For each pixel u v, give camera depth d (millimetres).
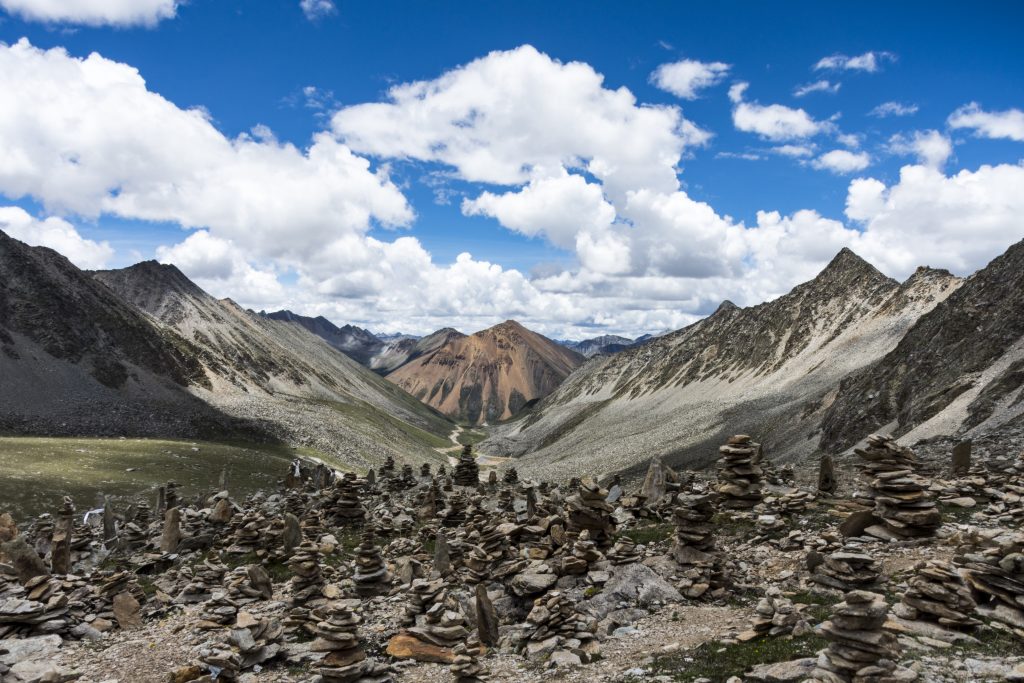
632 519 28938
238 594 25375
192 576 29562
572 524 24766
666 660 14383
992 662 11703
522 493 42312
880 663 11312
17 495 66562
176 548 34375
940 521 21625
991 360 66312
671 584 20125
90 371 164000
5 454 85625
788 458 93125
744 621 16422
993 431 45500
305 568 24609
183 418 156875
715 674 13070
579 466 146750
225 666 17625
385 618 22141
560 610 18156
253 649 18672
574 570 21875
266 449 141250
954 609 13828
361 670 16906
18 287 174250
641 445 147500
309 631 21344
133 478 82375
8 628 21734
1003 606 13961
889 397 84375
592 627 17781
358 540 34656
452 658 18281
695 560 20531
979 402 56719
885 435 23297
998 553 14805
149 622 23797
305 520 35562
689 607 18656
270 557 31406
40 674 18359
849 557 17469
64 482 74250
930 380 78000
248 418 165000
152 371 178625
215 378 198250
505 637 18719
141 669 18531
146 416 153500
